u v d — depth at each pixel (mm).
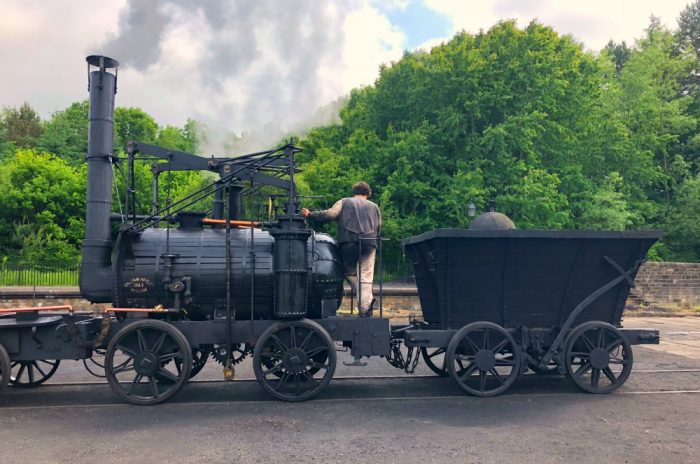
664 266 19406
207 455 4133
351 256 6547
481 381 6160
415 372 7730
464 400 5988
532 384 6852
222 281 6078
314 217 6449
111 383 5660
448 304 6285
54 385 6719
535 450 4285
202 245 6219
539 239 6172
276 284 5953
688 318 17141
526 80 25438
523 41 26203
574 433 4758
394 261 23688
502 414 5395
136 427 4895
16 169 34438
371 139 27562
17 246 32656
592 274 6473
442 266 6211
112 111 6383
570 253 6316
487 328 6199
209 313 6199
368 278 6527
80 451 4227
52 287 17703
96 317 6125
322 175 26031
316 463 3965
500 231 6055
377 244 6594
